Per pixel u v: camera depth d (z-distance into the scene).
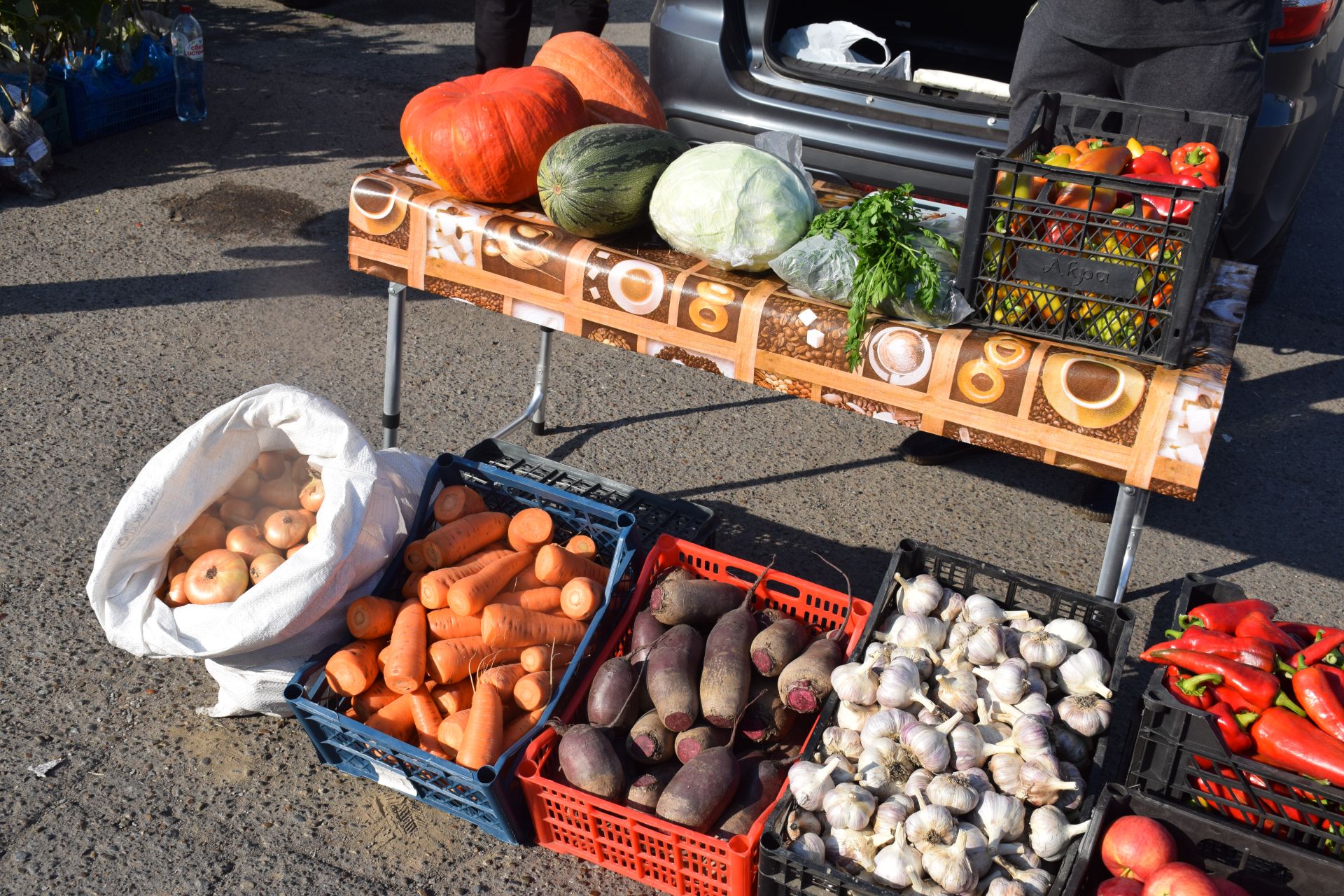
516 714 2.75
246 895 2.46
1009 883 2.21
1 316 4.51
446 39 8.33
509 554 2.97
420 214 3.15
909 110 4.11
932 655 2.60
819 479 4.08
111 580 2.67
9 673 2.95
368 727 2.53
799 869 2.20
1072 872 2.19
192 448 2.73
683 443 4.22
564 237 3.01
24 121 5.43
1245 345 5.09
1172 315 2.46
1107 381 2.49
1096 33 3.28
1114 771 2.90
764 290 2.80
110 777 2.71
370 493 2.79
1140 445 2.51
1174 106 3.34
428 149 3.08
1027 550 3.78
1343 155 7.57
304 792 2.73
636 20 9.11
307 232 5.43
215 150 6.22
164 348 4.43
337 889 2.49
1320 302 5.53
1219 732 2.18
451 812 2.64
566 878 2.56
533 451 4.08
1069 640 2.62
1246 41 3.20
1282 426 4.52
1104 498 4.05
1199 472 2.48
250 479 2.95
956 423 2.68
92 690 2.94
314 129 6.59
